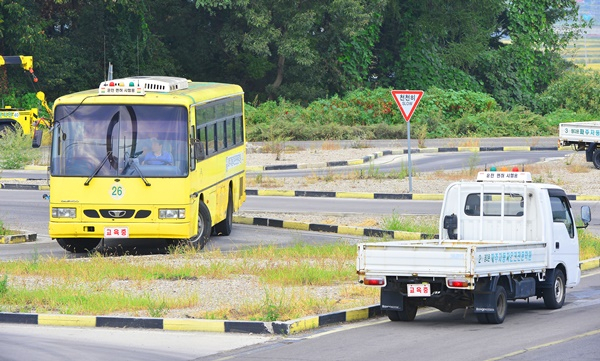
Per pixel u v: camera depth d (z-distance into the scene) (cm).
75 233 3850
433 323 2720
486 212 3064
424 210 5350
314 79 12988
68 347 2356
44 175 6862
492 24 14600
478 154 8581
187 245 3953
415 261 2619
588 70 13688
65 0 11306
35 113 8975
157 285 3198
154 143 3878
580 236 4406
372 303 2895
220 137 4456
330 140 9819
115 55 12031
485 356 2205
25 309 2788
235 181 4756
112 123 3891
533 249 2859
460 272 2566
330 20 13100
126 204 3838
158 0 12794
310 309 2781
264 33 11875
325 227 4722
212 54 12975
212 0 11600
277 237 4516
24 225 4788
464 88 14050
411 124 10519
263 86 13375
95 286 3128
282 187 6275
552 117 11631
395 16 13738
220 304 2883
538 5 14550
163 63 12519
